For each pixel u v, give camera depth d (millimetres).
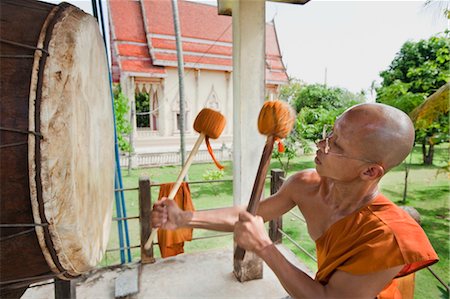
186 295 2537
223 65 14086
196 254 3172
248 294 2561
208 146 1192
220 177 8164
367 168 884
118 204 2961
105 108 1373
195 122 1196
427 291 3277
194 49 13945
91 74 1097
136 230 4551
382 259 808
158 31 13344
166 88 13359
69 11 962
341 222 949
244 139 2408
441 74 6500
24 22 858
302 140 8492
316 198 1109
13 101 778
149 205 2932
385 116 866
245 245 869
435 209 6051
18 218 800
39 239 812
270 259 853
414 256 801
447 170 7059
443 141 6320
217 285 2672
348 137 882
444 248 4441
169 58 13109
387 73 8266
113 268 2887
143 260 2975
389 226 853
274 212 1259
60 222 819
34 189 772
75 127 886
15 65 801
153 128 14625
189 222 1244
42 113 772
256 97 2406
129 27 13383
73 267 927
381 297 998
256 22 2340
